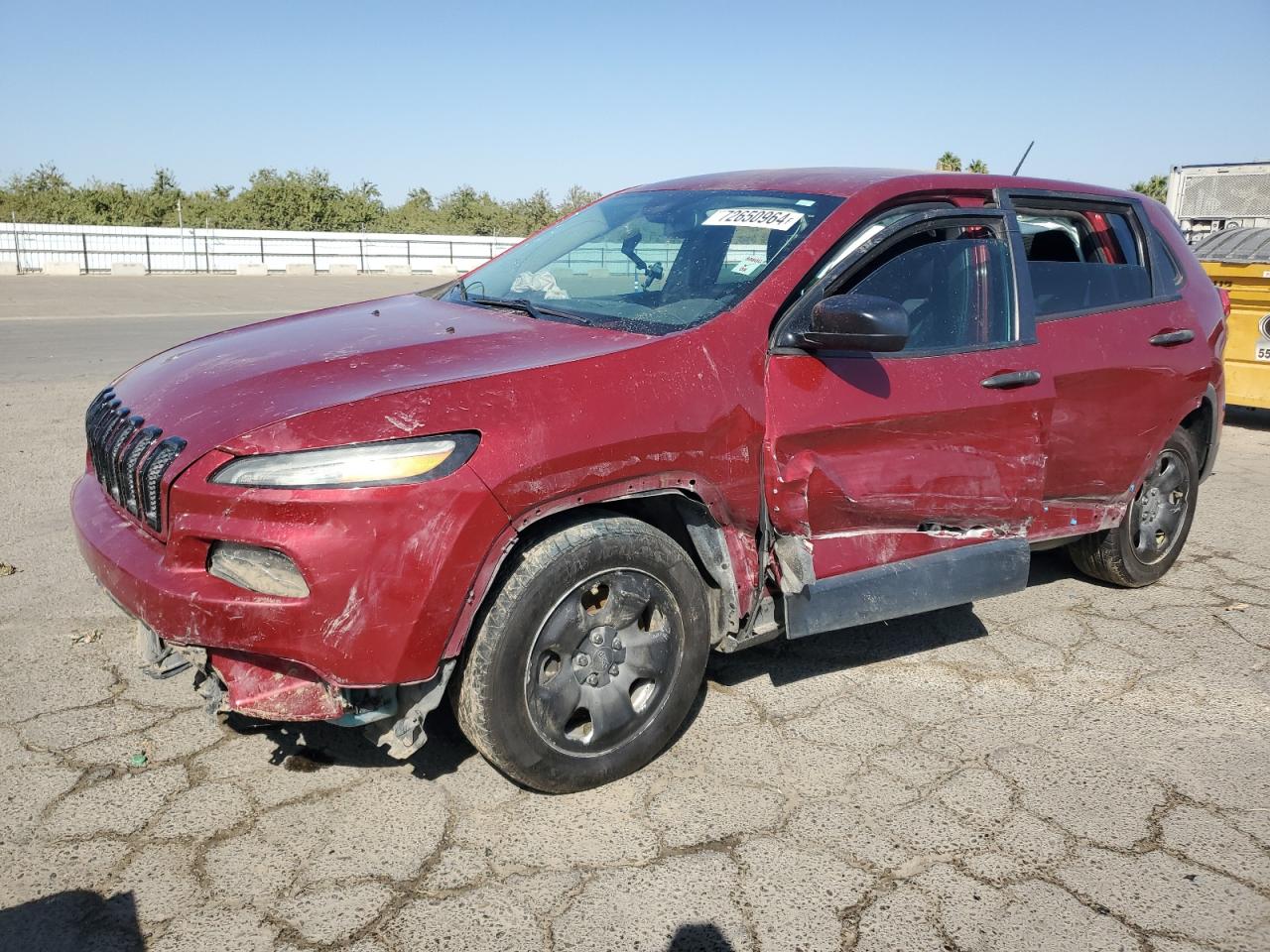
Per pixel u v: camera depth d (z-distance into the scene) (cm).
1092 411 405
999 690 373
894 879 263
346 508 245
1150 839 285
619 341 303
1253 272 830
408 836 274
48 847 264
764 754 323
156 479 264
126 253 3388
